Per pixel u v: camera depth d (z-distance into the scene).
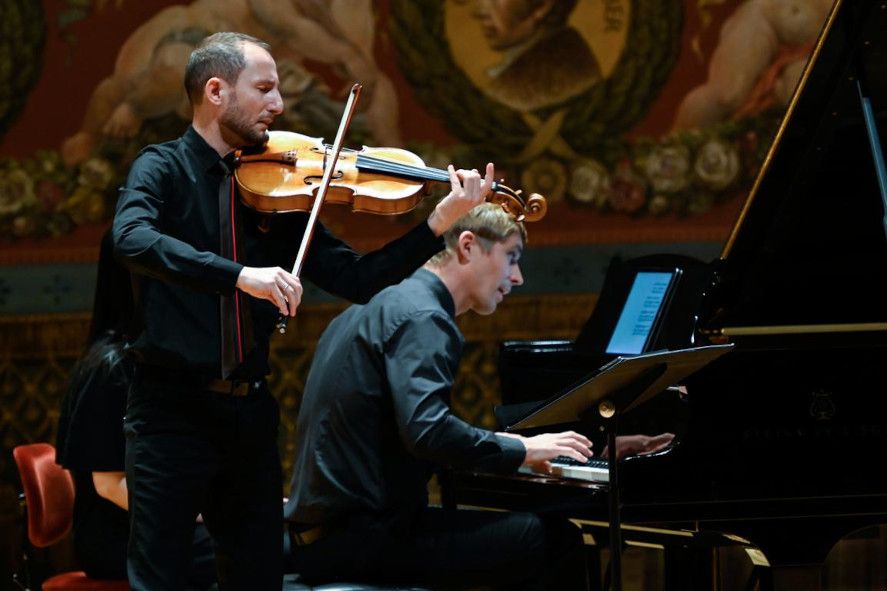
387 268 5.61
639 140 13.51
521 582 6.86
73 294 12.84
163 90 12.94
